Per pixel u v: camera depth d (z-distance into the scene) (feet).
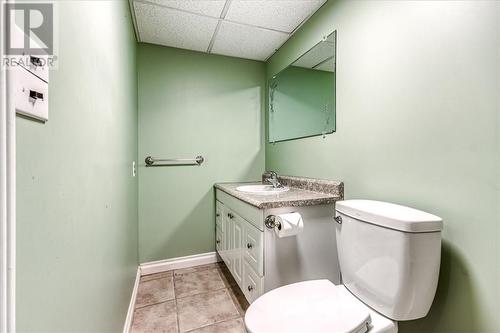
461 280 2.99
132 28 5.94
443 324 3.17
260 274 4.42
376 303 3.22
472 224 2.87
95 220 2.72
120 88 4.32
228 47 7.38
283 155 7.25
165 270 7.31
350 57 4.71
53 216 1.73
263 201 4.40
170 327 4.92
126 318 4.74
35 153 1.50
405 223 2.83
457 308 3.02
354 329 2.80
